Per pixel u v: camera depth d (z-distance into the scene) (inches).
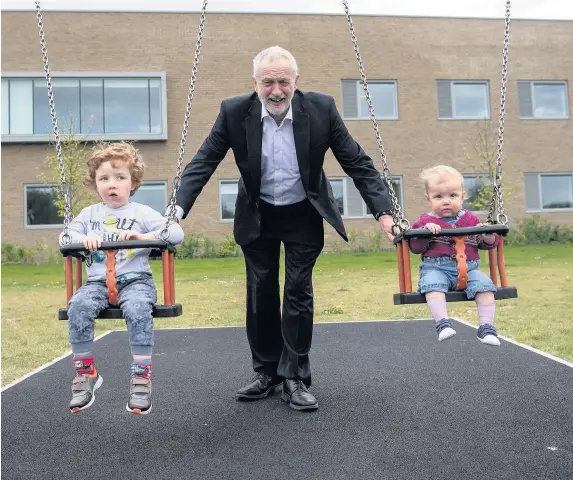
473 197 664.4
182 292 382.3
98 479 94.9
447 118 663.1
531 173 673.6
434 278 123.2
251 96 124.9
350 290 378.0
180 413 128.6
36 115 608.7
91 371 107.7
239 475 94.7
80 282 115.0
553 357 172.7
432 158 658.2
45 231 602.9
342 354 186.4
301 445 107.0
